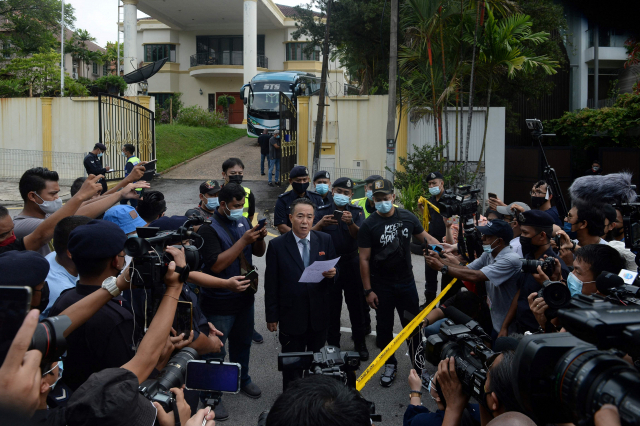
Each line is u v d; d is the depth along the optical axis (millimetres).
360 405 1475
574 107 18281
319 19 20266
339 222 5289
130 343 2328
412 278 4793
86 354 2258
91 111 16594
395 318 6355
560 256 3738
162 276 1908
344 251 5180
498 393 1659
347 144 15266
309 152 15859
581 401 1122
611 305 1291
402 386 4609
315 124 15719
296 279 4031
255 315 6438
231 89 35000
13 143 17031
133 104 15930
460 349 2061
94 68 47125
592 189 3742
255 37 27500
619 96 16234
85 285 2287
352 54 19922
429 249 3930
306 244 4148
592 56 17000
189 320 2338
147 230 2049
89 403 1395
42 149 16875
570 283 3004
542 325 2443
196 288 4117
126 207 3801
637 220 2674
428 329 4031
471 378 1848
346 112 15188
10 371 1216
